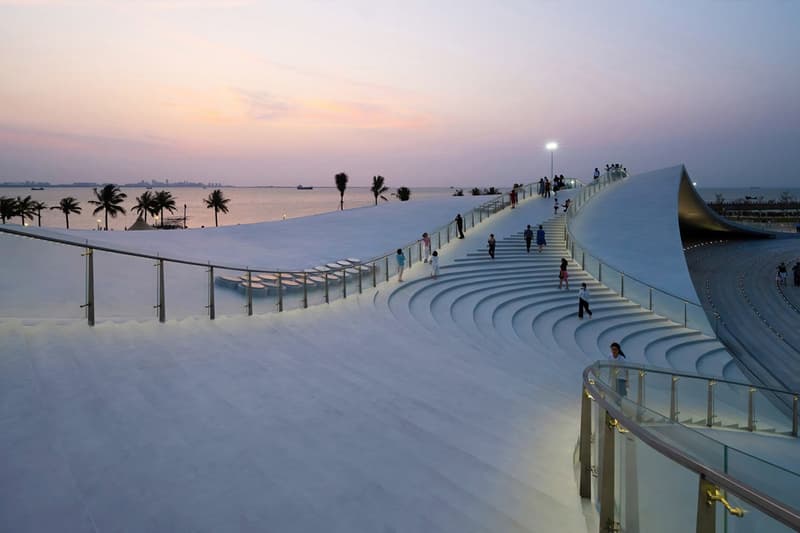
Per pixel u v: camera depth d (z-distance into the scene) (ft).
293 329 32.99
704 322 55.67
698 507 7.61
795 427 28.53
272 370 22.24
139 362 20.61
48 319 24.44
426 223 112.06
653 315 59.47
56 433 13.05
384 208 131.34
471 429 18.08
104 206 234.58
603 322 54.60
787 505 6.09
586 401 13.25
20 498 9.91
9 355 18.85
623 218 91.97
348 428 16.43
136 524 9.61
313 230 106.63
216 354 23.75
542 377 29.68
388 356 28.63
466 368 27.91
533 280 63.57
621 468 10.62
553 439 18.15
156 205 253.65
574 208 91.45
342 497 11.66
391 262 59.93
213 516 10.21
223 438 14.35
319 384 21.31
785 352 54.29
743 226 156.66
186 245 88.48
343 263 70.08
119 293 27.45
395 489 12.40
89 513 9.57
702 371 46.01
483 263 67.51
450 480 13.21
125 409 15.43
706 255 125.49
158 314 29.66
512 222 93.66
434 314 45.83
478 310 50.08
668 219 88.63
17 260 23.99
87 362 19.58
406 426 17.37
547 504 12.54
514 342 40.37
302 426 16.22
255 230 105.81
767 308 72.38
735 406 26.09
